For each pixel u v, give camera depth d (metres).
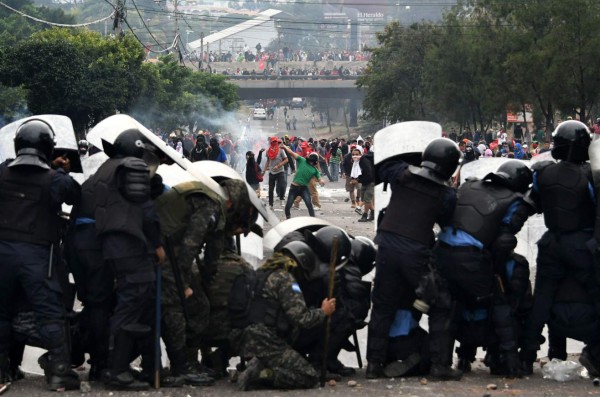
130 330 9.04
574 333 10.05
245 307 9.66
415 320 10.09
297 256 9.38
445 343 9.82
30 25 131.25
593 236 9.81
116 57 54.31
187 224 9.39
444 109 77.19
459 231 9.78
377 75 91.50
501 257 9.80
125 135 9.32
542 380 9.96
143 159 9.46
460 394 9.10
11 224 9.06
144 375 9.49
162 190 9.58
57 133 10.34
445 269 9.83
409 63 89.81
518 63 59.06
